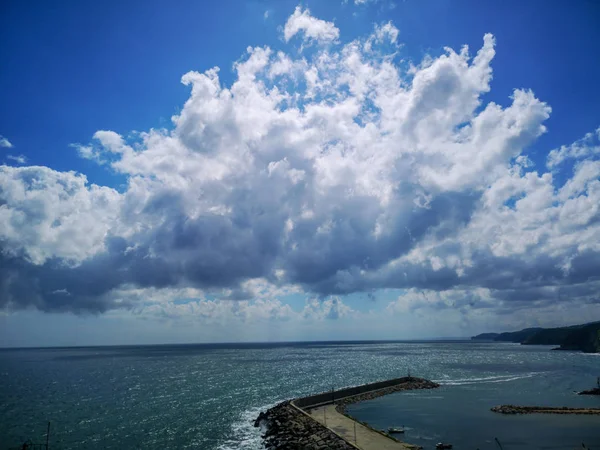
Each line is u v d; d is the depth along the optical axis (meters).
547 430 69.75
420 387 121.75
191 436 68.31
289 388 123.88
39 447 63.09
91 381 146.12
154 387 127.81
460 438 65.00
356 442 58.03
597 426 72.19
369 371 173.38
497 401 99.75
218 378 151.62
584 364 196.00
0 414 86.81
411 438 65.06
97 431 72.00
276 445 61.78
